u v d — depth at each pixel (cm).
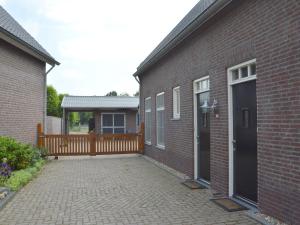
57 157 1452
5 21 1141
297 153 461
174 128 1041
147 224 513
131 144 1555
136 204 635
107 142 1525
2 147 920
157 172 1022
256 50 561
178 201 650
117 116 2558
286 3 484
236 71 659
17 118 1170
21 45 1121
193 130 872
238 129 645
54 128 2302
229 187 666
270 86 523
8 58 1102
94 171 1061
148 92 1427
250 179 604
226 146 677
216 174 725
